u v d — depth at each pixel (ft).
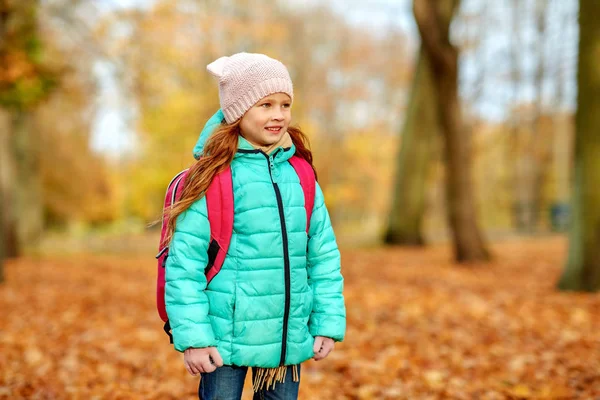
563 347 16.71
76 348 17.54
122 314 23.53
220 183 7.15
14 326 20.92
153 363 15.84
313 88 120.67
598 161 25.57
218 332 7.12
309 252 7.84
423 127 55.01
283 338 7.26
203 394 7.40
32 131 59.21
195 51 69.87
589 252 26.14
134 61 53.26
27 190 58.29
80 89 56.65
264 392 7.64
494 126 105.19
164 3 61.62
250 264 7.14
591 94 25.40
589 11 25.16
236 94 7.26
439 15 36.01
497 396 12.92
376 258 45.14
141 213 102.27
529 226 94.48
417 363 15.48
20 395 13.16
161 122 71.87
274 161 7.47
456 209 40.78
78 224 99.25
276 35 82.58
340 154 122.93
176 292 6.95
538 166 95.04
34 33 30.42
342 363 15.38
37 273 39.09
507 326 19.63
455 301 24.57
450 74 37.14
